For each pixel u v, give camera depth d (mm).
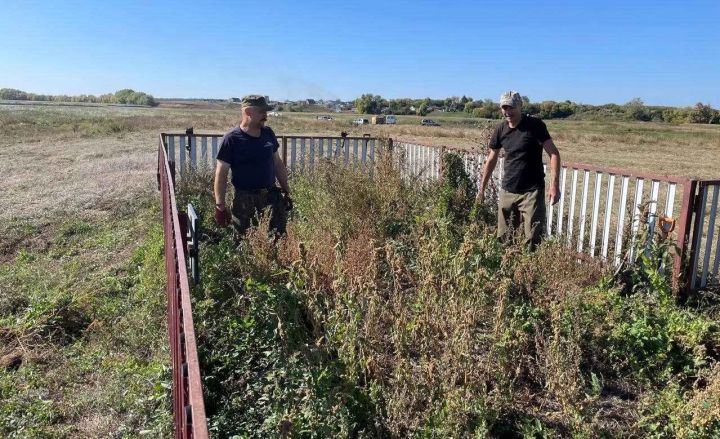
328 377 3305
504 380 3398
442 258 4738
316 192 8195
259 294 4379
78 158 21844
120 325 5555
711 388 3207
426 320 3717
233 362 4055
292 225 6305
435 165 9820
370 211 6816
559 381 3234
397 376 3291
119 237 9320
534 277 4809
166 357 4742
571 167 6660
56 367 5016
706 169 21547
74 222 10469
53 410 4234
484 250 5301
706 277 5484
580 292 4527
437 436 2986
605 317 4305
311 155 12398
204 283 5012
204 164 11422
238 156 5828
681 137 46812
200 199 9453
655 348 4023
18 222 10430
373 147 12359
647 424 3242
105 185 14445
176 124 48500
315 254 4879
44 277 7371
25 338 5547
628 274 5660
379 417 3201
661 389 3822
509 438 3273
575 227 6531
